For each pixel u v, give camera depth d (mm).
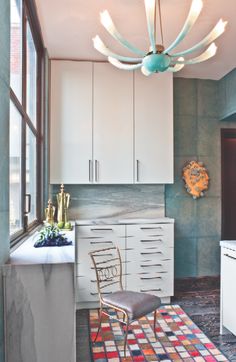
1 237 1418
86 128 3473
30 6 2445
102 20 1947
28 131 2600
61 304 1480
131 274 3396
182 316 3080
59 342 1478
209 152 4145
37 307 1464
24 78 2299
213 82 4164
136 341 2582
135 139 3561
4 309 1440
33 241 2102
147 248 3438
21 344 1452
